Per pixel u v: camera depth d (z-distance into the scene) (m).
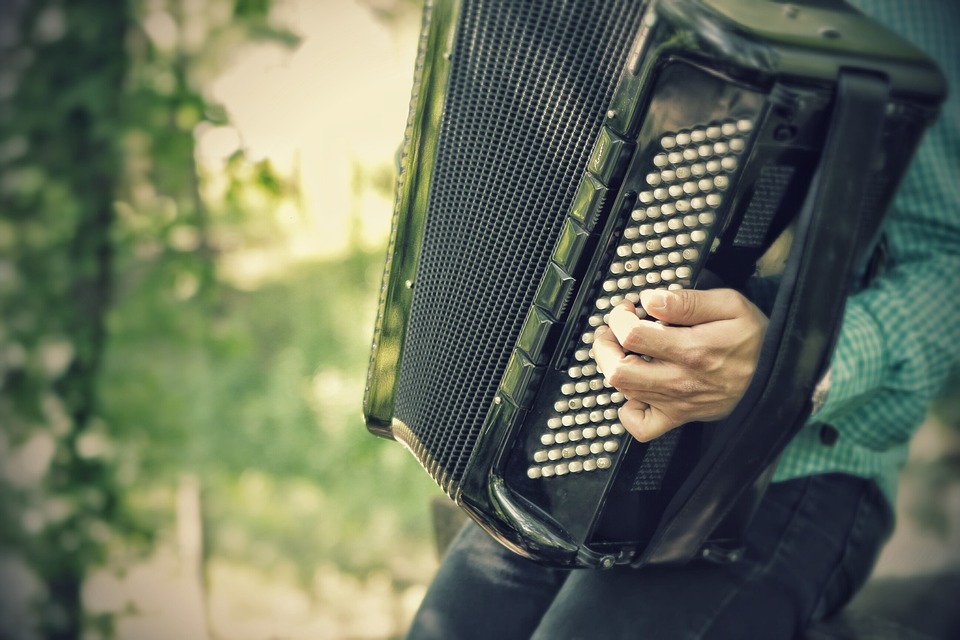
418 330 1.40
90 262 2.99
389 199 4.51
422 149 1.38
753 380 1.09
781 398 1.10
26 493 3.05
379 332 1.49
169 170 3.02
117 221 3.01
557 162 1.19
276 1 3.22
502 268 1.25
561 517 1.22
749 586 1.26
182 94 2.97
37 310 2.99
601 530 1.22
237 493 4.07
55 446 3.04
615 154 1.10
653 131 1.08
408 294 1.42
